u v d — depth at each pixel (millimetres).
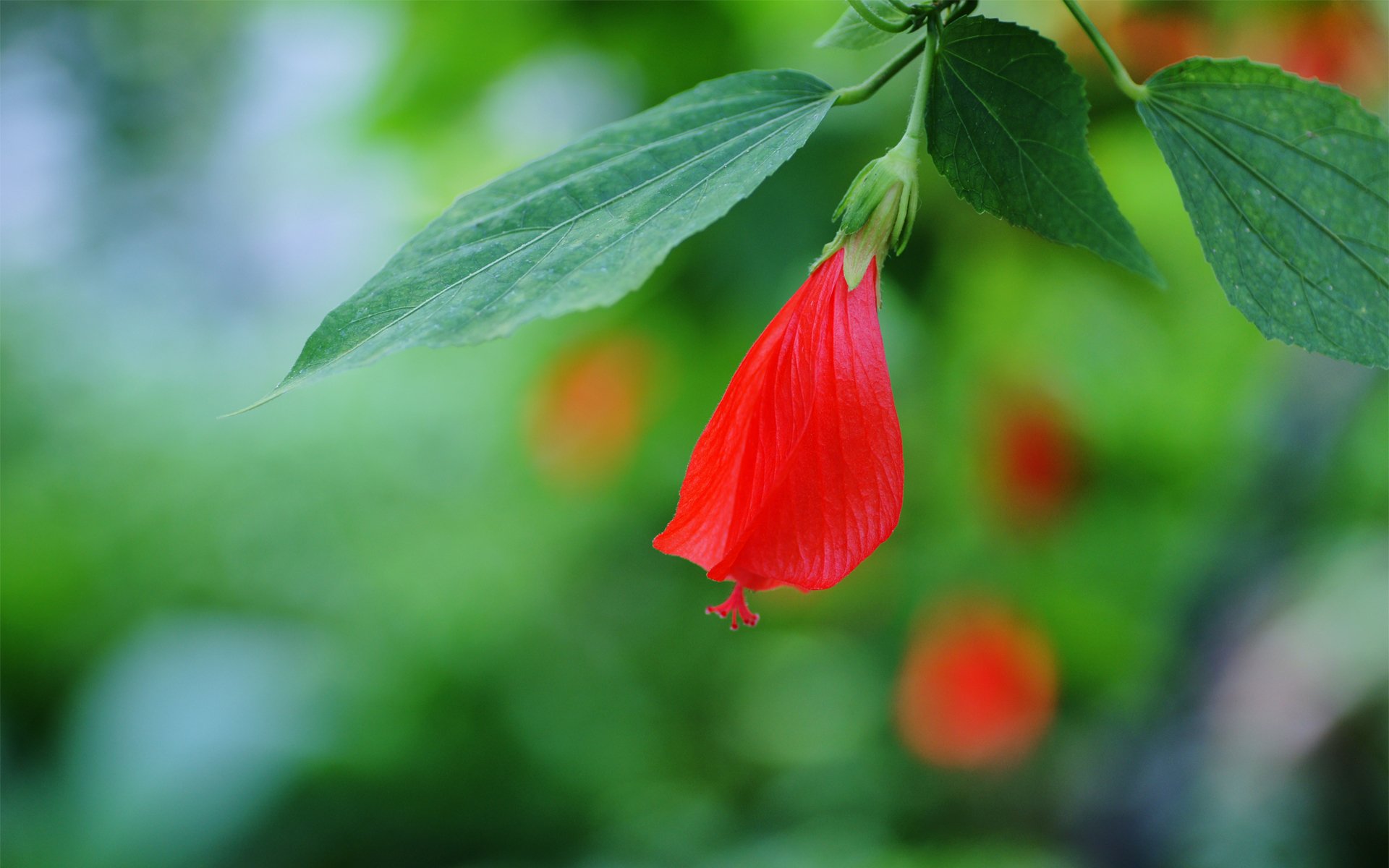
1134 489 1537
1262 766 1136
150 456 2959
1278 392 1118
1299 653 1132
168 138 3775
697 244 951
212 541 2826
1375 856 1136
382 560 2711
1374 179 546
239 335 3443
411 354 3010
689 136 545
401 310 532
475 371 2672
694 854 2078
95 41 3705
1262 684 1143
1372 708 1110
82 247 3721
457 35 1050
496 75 1095
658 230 533
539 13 1017
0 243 3637
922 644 1451
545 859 2252
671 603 2572
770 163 537
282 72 1721
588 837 2260
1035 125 538
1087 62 805
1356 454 1293
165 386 3195
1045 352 1229
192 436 3021
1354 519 1385
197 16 3645
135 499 2891
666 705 2490
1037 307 1159
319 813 2184
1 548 2688
